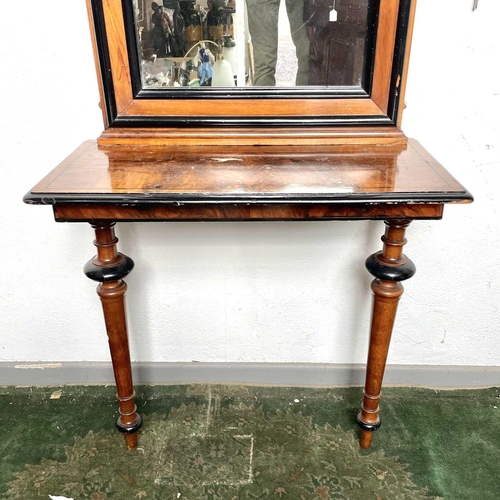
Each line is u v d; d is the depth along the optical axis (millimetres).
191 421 1168
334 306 1206
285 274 1169
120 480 1022
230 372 1275
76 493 996
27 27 944
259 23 887
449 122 1016
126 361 1006
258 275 1170
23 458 1073
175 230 1116
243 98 922
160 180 776
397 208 765
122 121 933
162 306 1210
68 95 1002
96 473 1038
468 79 977
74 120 1024
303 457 1074
